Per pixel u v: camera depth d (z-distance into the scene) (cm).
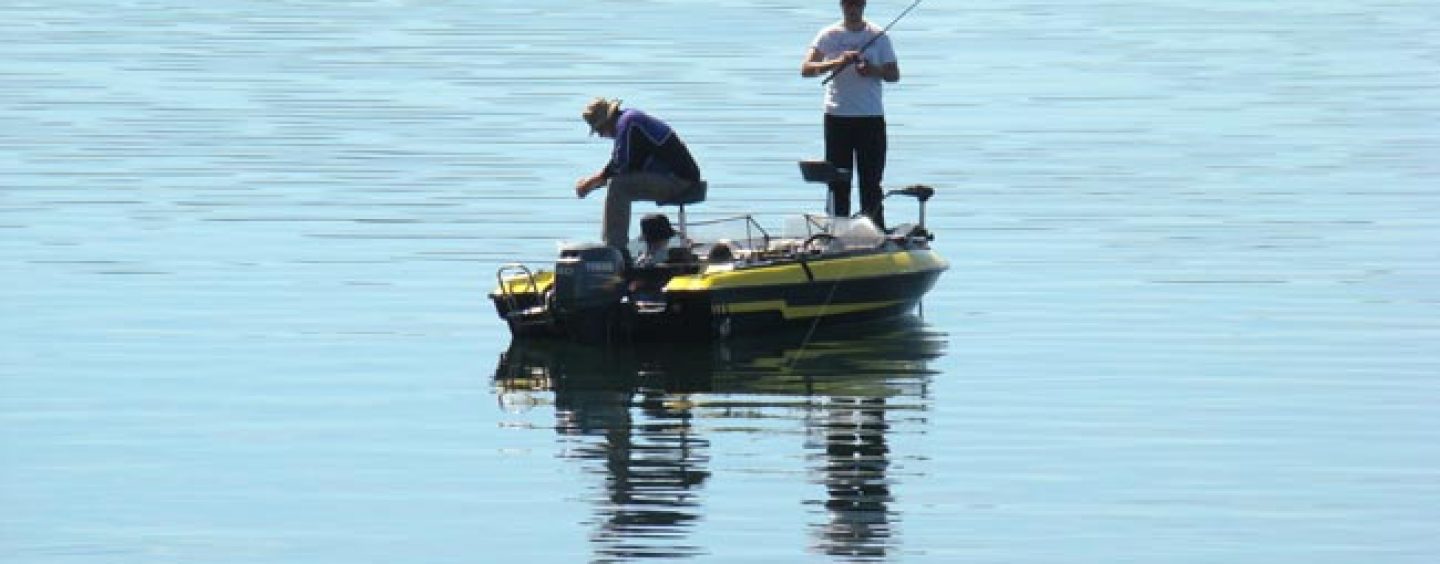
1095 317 5497
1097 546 3762
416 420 4553
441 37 10575
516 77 9344
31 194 7000
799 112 8450
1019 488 4075
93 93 9000
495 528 3856
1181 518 3909
